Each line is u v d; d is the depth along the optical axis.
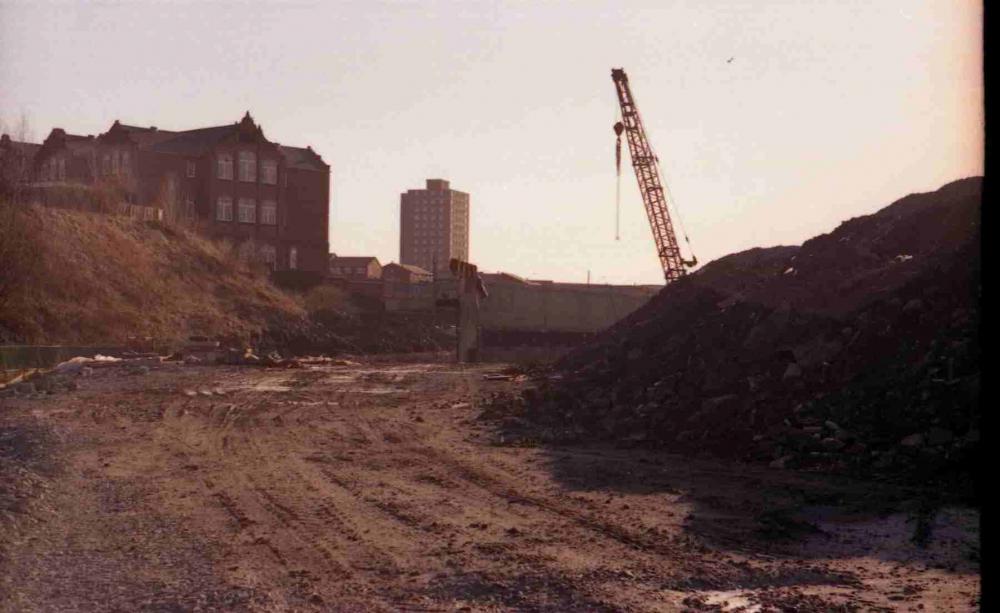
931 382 17.56
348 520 13.28
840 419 18.39
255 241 96.25
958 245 21.92
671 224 73.94
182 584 9.91
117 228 80.94
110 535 12.20
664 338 30.89
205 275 84.19
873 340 20.34
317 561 10.96
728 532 12.52
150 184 92.94
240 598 9.40
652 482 16.42
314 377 44.41
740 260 38.72
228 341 74.62
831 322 22.06
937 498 14.08
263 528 12.70
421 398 34.47
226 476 17.09
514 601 9.44
